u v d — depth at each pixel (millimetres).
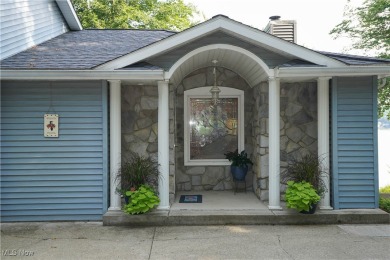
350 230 4781
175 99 6809
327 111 5398
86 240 4445
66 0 7688
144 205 5020
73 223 5203
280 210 5297
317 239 4414
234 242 4332
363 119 5332
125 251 4055
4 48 5578
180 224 5051
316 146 5891
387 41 8430
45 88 5246
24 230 4871
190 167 7102
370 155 5348
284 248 4113
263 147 5918
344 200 5344
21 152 5242
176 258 3840
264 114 5871
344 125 5348
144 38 7500
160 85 5305
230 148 7160
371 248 4094
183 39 5047
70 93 5273
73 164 5289
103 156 5293
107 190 5320
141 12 16188
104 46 6621
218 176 7113
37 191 5262
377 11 8352
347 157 5348
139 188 5160
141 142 5758
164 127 5336
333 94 5328
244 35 5055
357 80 5328
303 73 4977
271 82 5328
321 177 5316
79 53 5984
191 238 4492
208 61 6406
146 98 5781
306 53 5039
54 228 4961
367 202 5348
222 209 5387
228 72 7043
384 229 4824
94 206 5305
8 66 4965
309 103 5922
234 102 7148
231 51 5422
